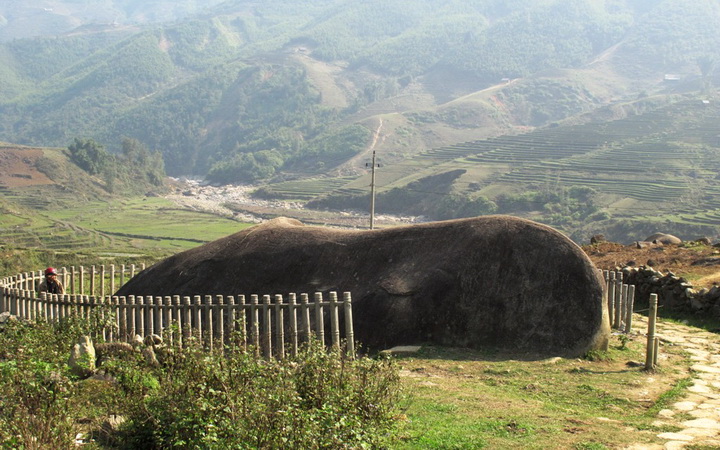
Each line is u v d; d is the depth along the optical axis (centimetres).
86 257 4909
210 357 855
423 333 1334
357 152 19900
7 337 1228
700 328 1719
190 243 9362
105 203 14038
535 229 1379
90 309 1384
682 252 2481
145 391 898
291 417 743
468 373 1175
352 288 1405
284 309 1418
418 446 814
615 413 980
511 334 1317
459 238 1397
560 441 836
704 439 856
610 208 10438
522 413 942
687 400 1042
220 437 739
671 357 1360
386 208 12925
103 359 1079
